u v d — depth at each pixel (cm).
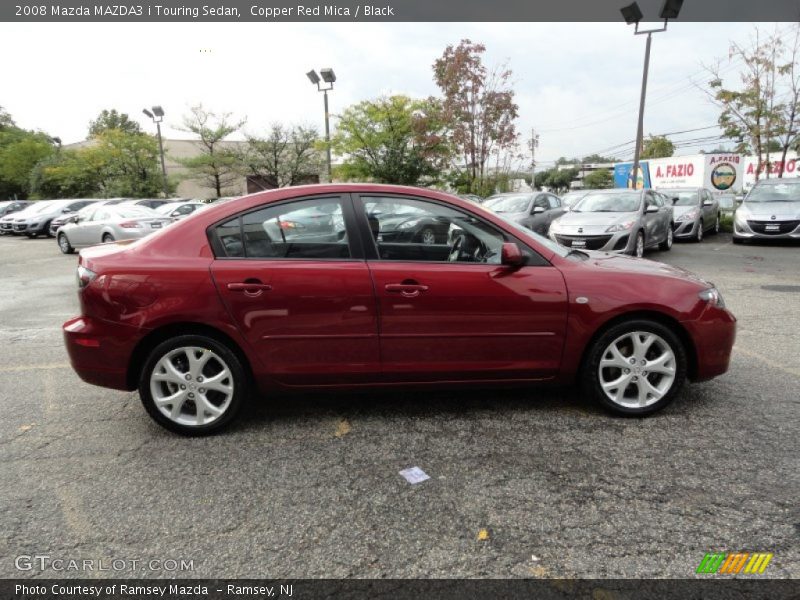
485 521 264
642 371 373
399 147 2297
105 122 7612
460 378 369
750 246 1393
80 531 262
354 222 360
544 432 357
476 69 1931
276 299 348
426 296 353
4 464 328
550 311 361
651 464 314
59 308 811
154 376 353
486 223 369
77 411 409
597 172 7894
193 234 357
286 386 363
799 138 1847
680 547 243
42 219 2277
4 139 5475
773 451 326
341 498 286
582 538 250
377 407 404
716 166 3023
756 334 581
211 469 319
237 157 3077
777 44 1747
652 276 373
